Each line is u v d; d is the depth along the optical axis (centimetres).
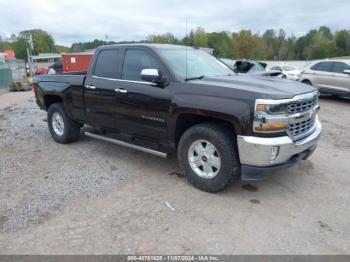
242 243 308
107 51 519
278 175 470
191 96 399
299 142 381
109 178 457
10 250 299
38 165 511
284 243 309
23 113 1003
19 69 2612
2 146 619
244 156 366
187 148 417
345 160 540
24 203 384
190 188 425
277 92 364
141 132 474
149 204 381
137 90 458
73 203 384
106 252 295
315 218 353
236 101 364
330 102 1267
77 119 582
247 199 395
